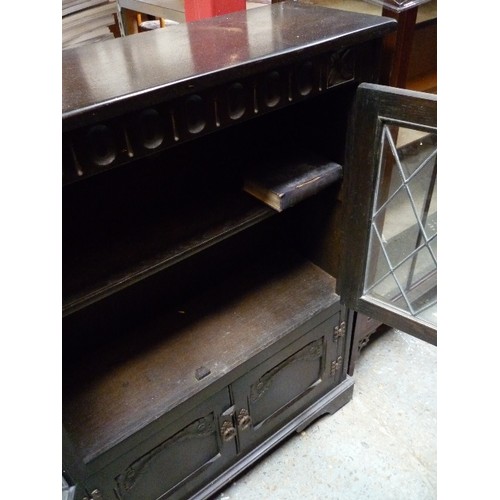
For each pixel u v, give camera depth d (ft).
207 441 2.98
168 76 1.78
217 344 2.93
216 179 2.89
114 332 3.05
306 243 3.47
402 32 2.60
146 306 3.16
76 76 1.83
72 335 2.87
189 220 2.59
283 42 2.09
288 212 3.46
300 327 3.03
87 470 2.36
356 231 2.71
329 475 3.51
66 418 2.53
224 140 2.95
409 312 2.71
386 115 2.22
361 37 2.19
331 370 3.61
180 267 3.21
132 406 2.59
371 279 2.87
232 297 3.27
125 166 2.62
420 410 3.90
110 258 2.35
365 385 4.11
